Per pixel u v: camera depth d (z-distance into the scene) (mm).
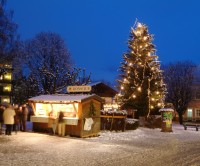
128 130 31891
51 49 53469
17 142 19656
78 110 24281
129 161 14672
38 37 53906
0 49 35500
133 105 39969
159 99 40406
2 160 13797
